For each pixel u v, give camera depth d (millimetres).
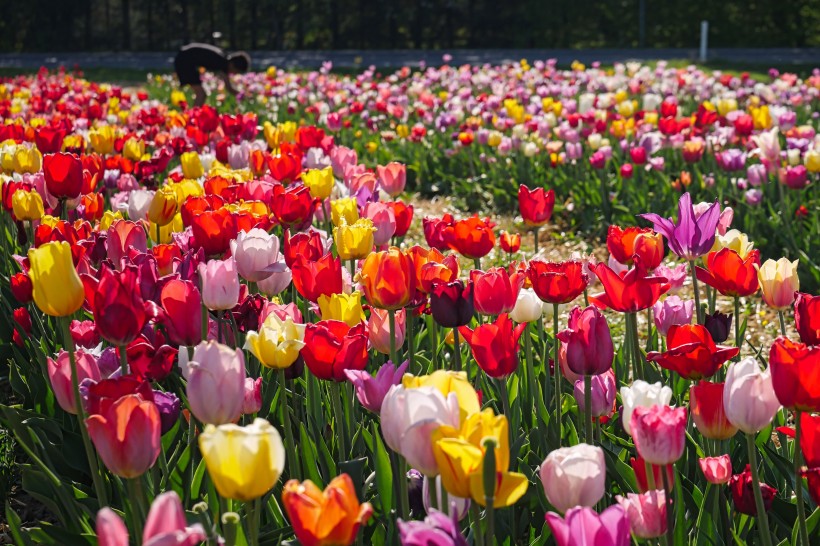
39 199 4781
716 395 2734
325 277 3332
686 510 3215
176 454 3408
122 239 3898
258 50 38906
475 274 3330
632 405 2615
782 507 3109
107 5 39688
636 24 35875
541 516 3404
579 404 3303
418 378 2156
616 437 3473
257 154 6254
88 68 30828
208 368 2340
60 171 4789
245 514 3084
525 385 4066
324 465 3260
